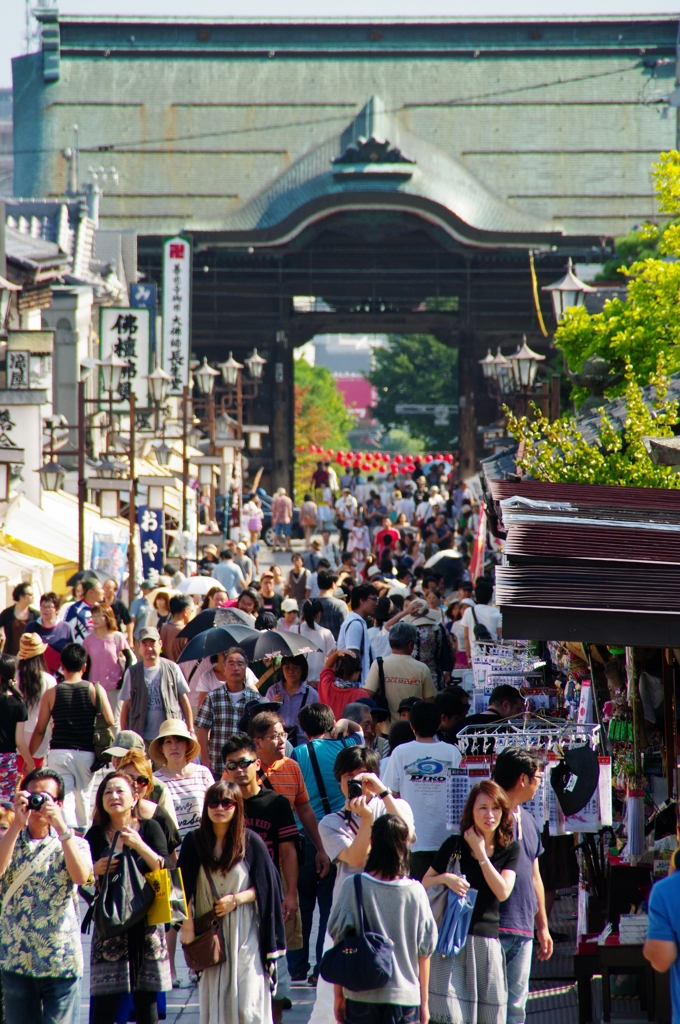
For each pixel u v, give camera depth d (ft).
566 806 83.30
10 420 303.07
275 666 132.26
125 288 594.65
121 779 76.89
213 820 72.33
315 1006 77.41
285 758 93.20
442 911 71.97
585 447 161.27
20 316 396.57
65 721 122.93
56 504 305.32
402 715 113.19
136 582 310.04
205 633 129.70
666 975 77.87
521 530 84.17
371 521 510.17
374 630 165.68
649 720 93.91
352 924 65.41
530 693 121.60
